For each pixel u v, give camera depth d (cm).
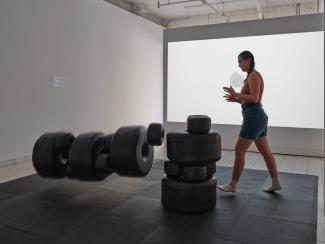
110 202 310
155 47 861
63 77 564
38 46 512
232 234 240
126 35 739
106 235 237
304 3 871
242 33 627
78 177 325
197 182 286
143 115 815
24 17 486
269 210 290
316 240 232
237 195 333
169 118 707
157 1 858
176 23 1041
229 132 645
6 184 368
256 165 489
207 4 847
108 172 319
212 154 291
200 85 678
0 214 277
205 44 669
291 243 227
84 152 303
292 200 319
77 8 590
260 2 860
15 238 232
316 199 323
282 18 592
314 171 454
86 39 616
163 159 521
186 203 279
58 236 235
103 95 670
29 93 500
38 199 317
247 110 321
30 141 505
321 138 569
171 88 703
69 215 276
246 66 326
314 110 575
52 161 319
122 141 301
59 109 558
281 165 495
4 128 464
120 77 723
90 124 636
